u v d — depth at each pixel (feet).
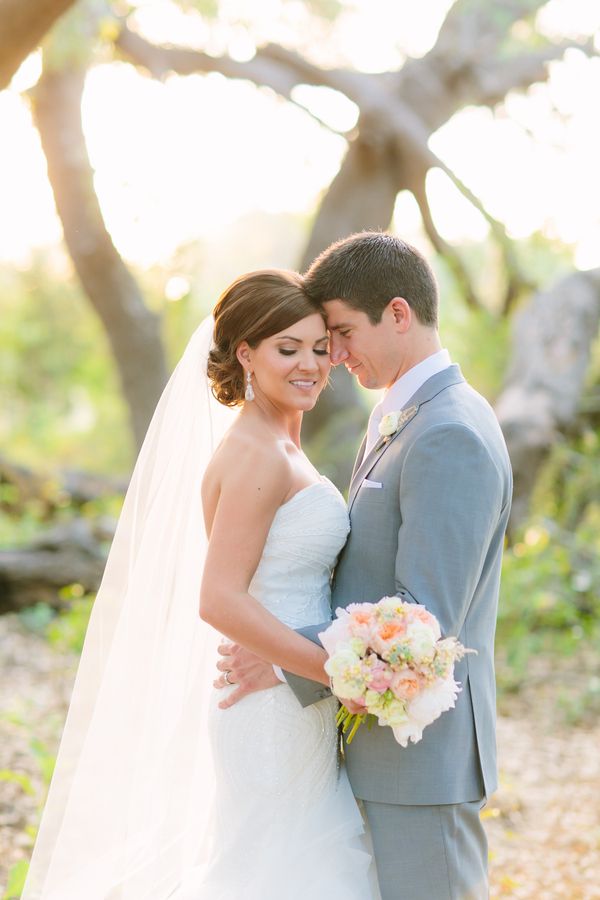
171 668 8.59
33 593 22.80
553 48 30.27
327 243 29.40
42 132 29.84
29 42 13.05
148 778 8.52
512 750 16.97
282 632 7.41
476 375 37.01
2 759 14.16
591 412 26.45
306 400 7.93
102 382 63.26
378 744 7.62
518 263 27.84
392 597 7.18
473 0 29.43
